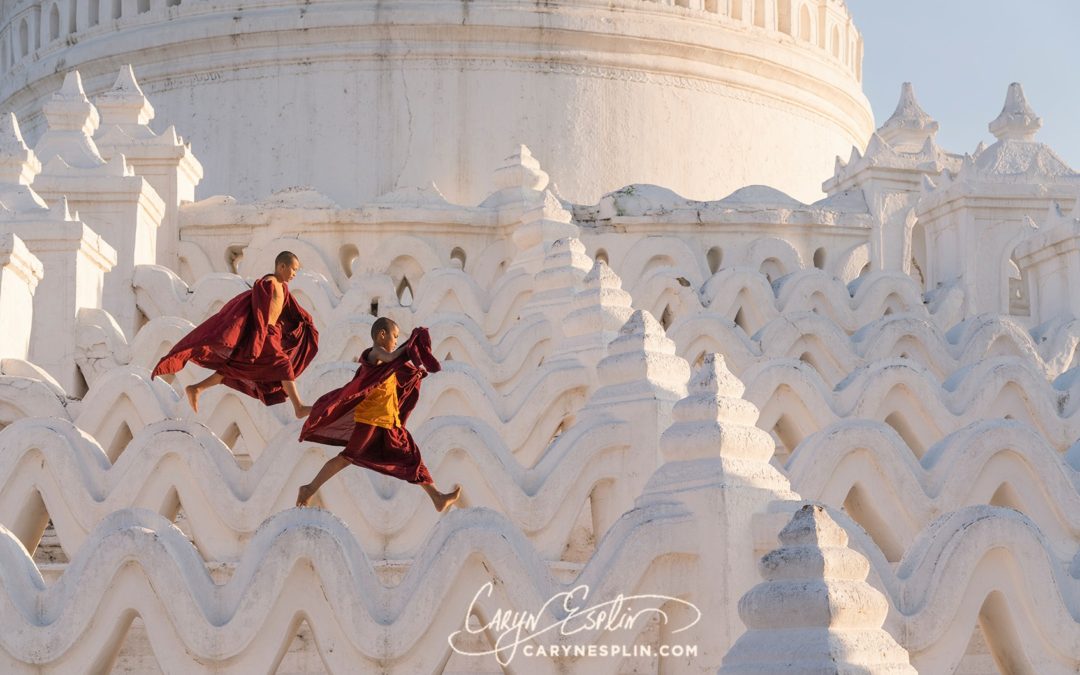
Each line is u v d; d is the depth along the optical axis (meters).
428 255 41.06
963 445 25.30
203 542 24.97
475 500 25.00
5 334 30.61
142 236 39.16
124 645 22.47
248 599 20.02
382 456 22.86
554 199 38.00
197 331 25.25
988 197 41.50
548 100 48.72
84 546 20.78
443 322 32.69
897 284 39.28
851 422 25.06
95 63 51.22
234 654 19.98
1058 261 37.88
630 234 41.78
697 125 50.50
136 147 42.06
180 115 49.56
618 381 25.05
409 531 24.86
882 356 34.22
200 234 42.00
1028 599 20.83
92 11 52.59
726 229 42.25
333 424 22.95
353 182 47.91
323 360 33.69
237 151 48.62
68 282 34.03
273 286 25.44
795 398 28.48
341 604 19.97
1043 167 42.03
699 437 21.11
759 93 52.22
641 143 49.50
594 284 29.14
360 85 48.28
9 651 20.19
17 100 55.50
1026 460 25.48
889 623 20.38
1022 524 20.95
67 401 29.19
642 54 49.72
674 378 25.06
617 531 20.75
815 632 16.39
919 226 45.19
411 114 48.06
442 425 25.19
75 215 35.47
